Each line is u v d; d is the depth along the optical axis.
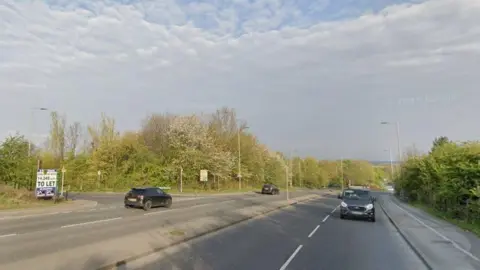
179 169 57.97
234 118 75.25
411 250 11.98
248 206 28.75
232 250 11.16
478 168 18.67
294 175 103.88
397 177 55.78
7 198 26.38
